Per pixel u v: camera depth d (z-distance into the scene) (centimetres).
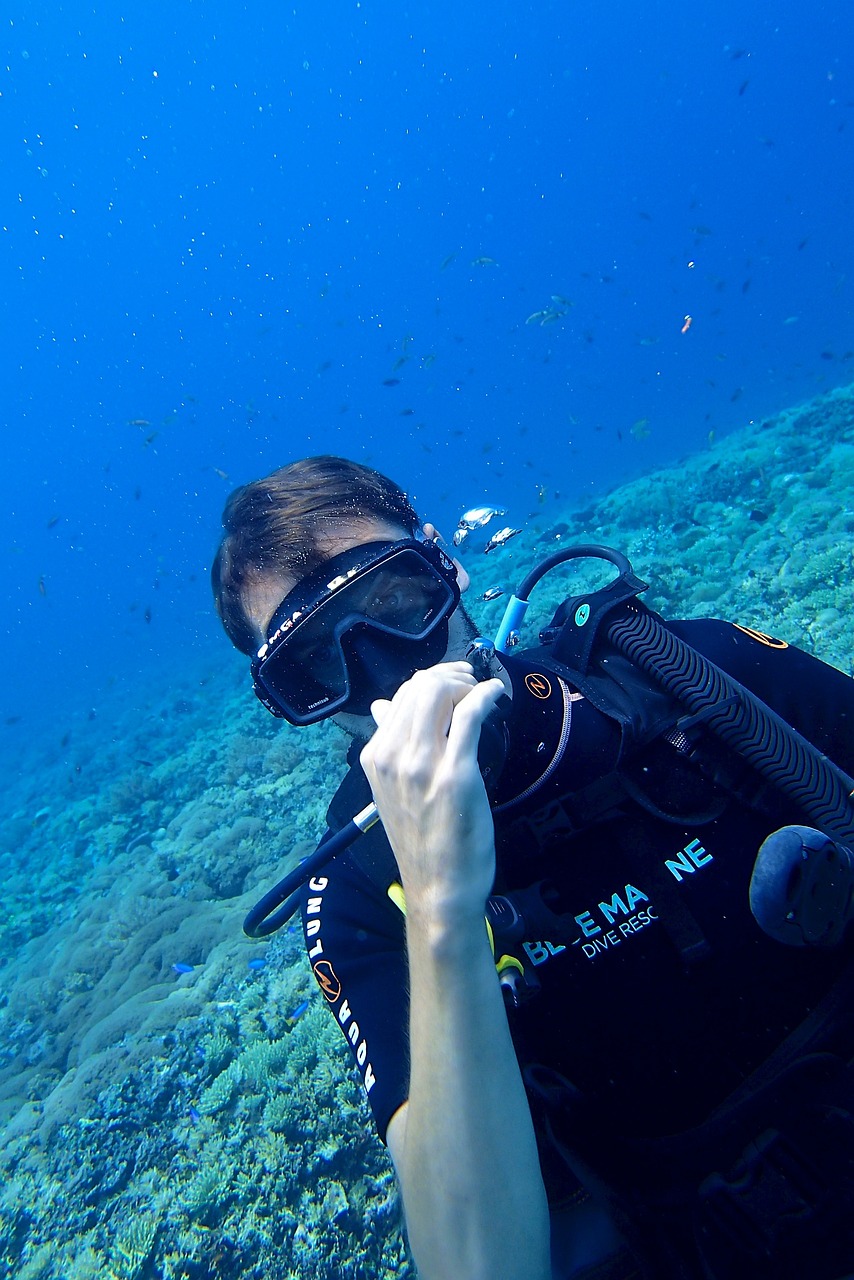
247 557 154
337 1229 371
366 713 150
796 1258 118
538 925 129
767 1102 121
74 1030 716
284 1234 376
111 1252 400
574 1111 132
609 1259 137
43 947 1010
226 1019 567
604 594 154
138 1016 638
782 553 986
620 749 132
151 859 1035
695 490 1672
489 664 139
